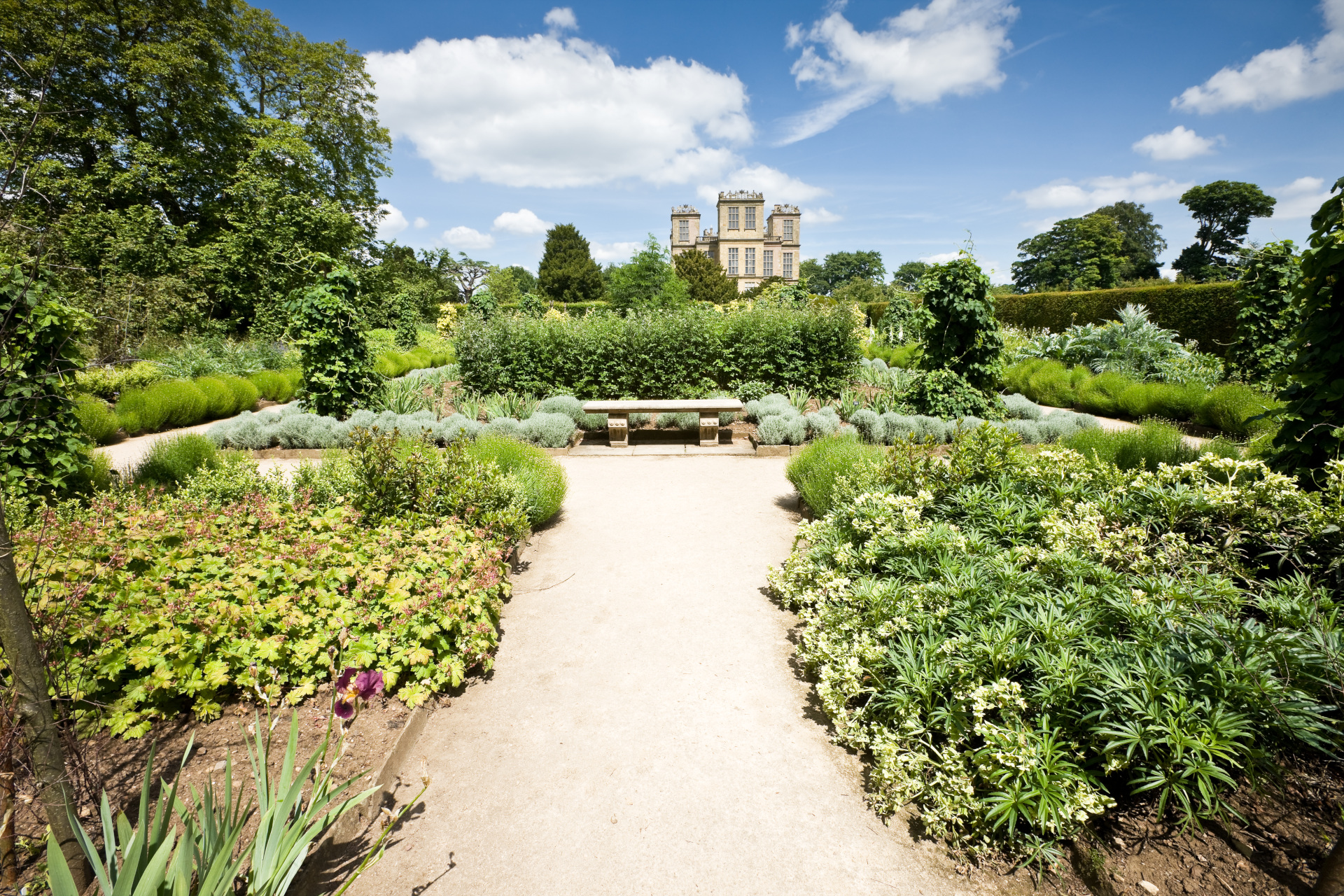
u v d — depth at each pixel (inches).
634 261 1058.1
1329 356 140.9
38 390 180.7
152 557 127.9
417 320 975.0
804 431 324.8
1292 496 117.3
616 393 413.1
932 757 94.8
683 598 161.0
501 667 130.3
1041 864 78.8
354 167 975.6
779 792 95.3
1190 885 74.3
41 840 75.2
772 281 2010.3
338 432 321.1
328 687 112.7
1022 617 101.5
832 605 131.6
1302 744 87.4
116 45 677.3
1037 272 1824.6
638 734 108.9
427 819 89.7
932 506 155.7
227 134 806.5
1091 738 84.8
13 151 69.3
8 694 62.4
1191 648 88.3
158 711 99.5
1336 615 94.3
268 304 716.0
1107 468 162.9
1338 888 64.2
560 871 81.6
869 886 79.2
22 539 123.5
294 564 128.6
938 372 340.5
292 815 79.6
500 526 174.7
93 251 578.6
